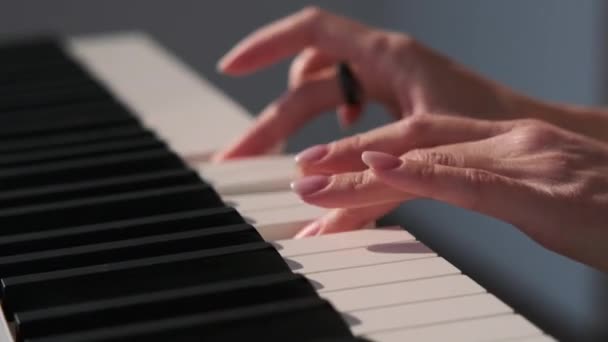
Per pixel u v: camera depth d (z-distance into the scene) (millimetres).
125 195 625
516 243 1618
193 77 923
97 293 517
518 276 1610
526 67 1632
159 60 997
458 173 575
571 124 760
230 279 524
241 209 633
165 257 545
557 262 1597
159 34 1812
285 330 483
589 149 610
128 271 534
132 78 919
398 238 576
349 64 801
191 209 607
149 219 590
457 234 1676
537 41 1606
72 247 566
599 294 1573
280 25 813
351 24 807
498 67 1684
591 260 582
